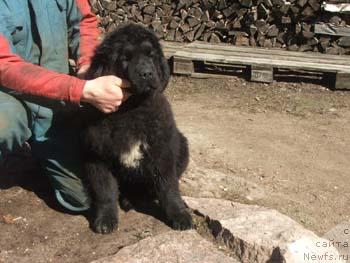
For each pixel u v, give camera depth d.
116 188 1.82
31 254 1.64
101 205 1.77
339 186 2.16
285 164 2.35
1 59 1.55
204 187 2.02
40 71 1.54
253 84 3.46
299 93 3.31
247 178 2.20
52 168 1.80
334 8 3.69
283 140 2.62
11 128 1.65
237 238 1.61
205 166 2.30
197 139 2.59
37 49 1.76
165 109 1.74
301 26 3.82
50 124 1.79
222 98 3.26
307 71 3.42
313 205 1.99
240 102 3.19
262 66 3.44
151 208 1.88
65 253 1.64
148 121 1.70
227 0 4.00
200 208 1.80
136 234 1.72
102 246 1.67
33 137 1.81
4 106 1.63
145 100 1.67
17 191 1.99
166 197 1.78
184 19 4.13
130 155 1.74
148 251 1.59
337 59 3.59
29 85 1.53
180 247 1.61
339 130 2.77
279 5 3.85
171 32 4.16
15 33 1.66
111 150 1.71
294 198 2.03
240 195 1.99
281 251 1.52
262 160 2.39
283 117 2.95
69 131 1.84
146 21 4.23
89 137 1.71
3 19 1.60
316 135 2.70
